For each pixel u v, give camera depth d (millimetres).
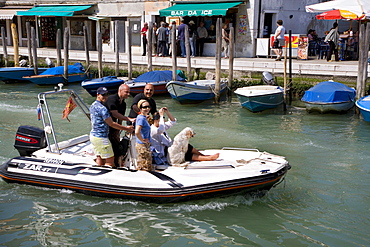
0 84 21922
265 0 21094
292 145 10773
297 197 7449
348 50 19797
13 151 10000
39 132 8008
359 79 14438
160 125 7270
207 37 22375
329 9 17516
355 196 7520
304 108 15711
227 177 6832
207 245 5895
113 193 7023
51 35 29406
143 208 6910
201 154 7590
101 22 26688
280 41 19062
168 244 5922
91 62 23484
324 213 6859
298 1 22578
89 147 8258
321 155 9906
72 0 27172
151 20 24312
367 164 9258
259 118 14094
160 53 22203
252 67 18094
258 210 6922
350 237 6121
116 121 7328
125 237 6102
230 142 11047
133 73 21781
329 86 14531
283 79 17406
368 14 16719
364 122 13375
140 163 7051
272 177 6949
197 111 15297
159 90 17859
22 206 7016
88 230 6289
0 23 31250
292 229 6344
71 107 8203
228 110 15500
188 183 6770
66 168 7449
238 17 21297
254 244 5926
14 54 25000
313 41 20891
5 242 5965
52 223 6496
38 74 22547
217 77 16594
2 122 13039
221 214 6762
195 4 22078
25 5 29078
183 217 6656
